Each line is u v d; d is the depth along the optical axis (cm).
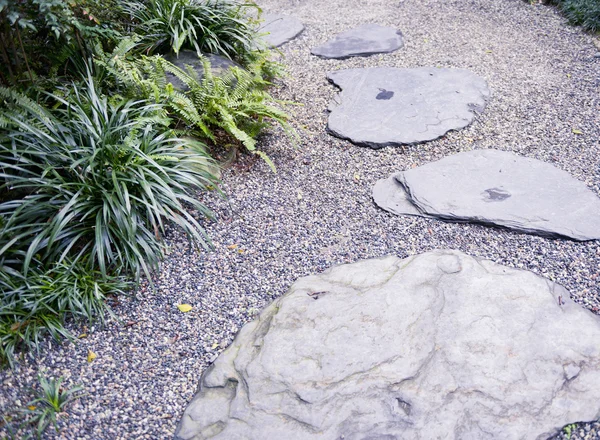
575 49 631
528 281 326
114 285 339
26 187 364
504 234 379
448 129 494
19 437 267
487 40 668
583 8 683
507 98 543
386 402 264
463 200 402
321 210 414
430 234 383
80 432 271
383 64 621
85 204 345
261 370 282
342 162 468
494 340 290
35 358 305
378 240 381
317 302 318
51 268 337
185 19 543
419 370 277
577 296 328
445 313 306
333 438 253
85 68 459
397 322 301
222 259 371
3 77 419
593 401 265
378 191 427
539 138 479
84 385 293
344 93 558
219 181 437
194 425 265
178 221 358
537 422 257
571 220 377
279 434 255
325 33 707
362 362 281
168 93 437
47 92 409
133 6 550
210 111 459
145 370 302
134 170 362
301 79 600
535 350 285
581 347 287
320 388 271
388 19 742
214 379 285
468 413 260
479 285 322
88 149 360
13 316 312
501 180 419
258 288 349
